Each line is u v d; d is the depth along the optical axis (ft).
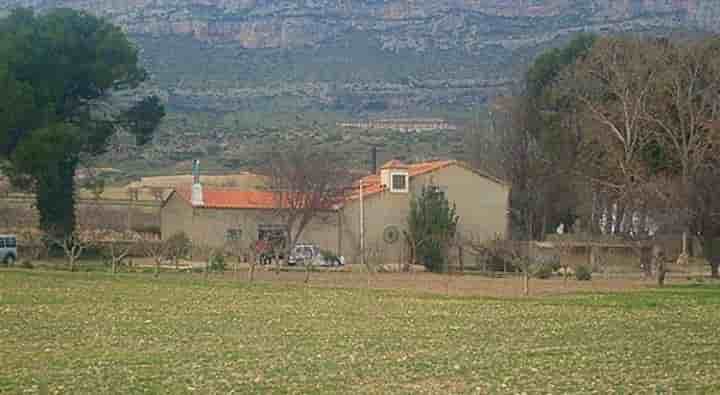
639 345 173.27
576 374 141.18
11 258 402.93
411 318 211.82
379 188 463.83
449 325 199.93
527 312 226.79
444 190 470.39
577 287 309.01
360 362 149.89
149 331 183.83
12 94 402.31
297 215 449.48
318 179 448.24
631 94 458.09
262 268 389.19
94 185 485.97
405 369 143.95
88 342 168.35
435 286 308.19
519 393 126.41
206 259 381.81
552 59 526.98
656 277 343.05
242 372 139.85
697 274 387.55
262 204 466.29
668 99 456.45
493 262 402.31
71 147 412.77
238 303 238.48
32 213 488.44
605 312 228.63
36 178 414.21
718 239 368.27
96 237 403.75
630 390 128.98
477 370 143.95
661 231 391.24
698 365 150.82
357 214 463.42
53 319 198.90
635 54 467.52
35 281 285.02
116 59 446.60
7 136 411.54
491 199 476.13
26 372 136.98
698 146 437.99
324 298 255.29
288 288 284.00
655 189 391.86
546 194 504.43
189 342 170.40
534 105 522.47
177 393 123.95
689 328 198.59
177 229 463.42
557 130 497.87
